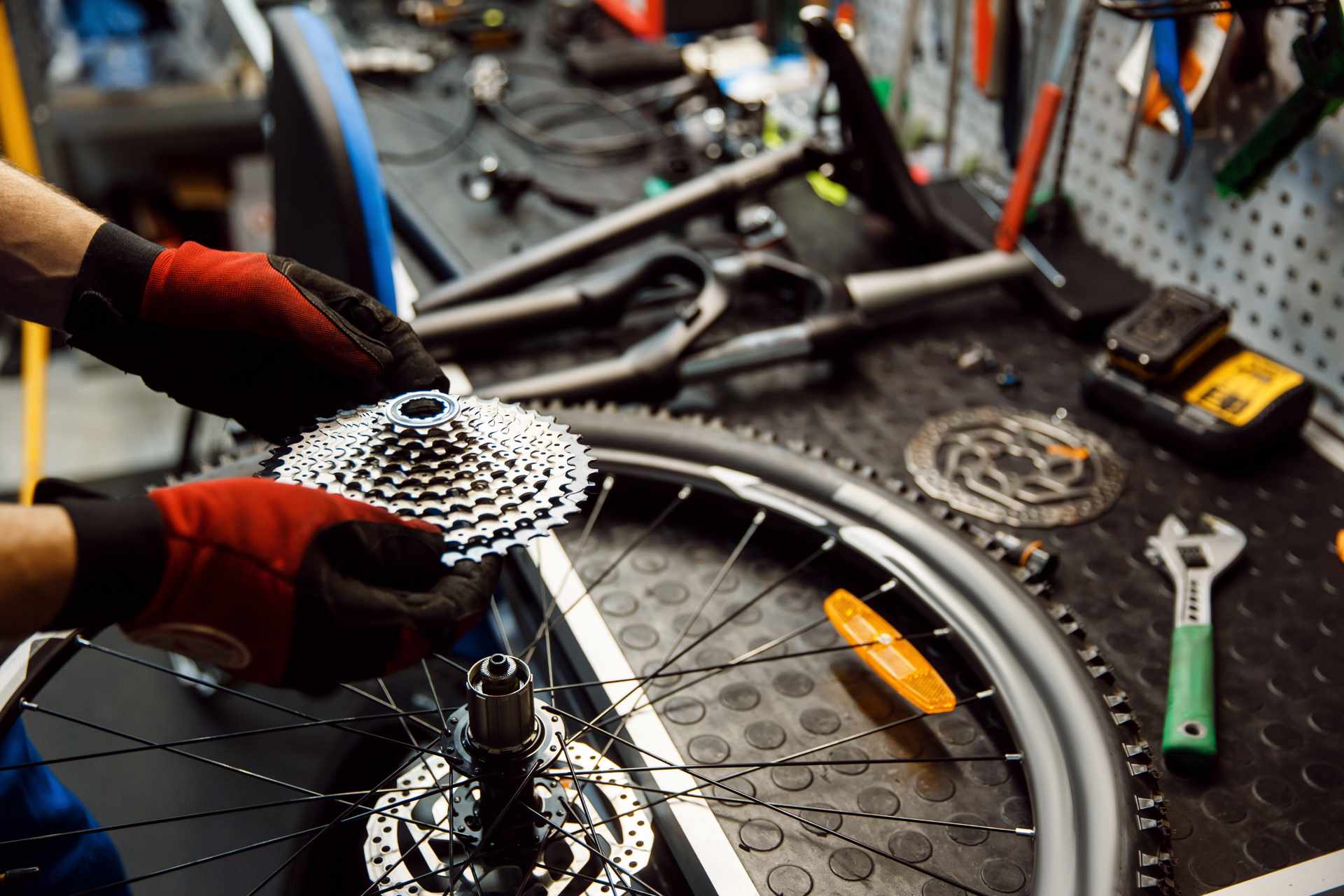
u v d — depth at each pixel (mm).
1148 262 1155
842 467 842
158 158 2391
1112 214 1190
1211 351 956
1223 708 714
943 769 666
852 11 1390
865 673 731
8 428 2312
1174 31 945
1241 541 830
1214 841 629
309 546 472
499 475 564
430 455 570
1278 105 938
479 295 1070
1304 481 904
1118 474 913
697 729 688
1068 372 1043
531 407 880
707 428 876
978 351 1064
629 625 768
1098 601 794
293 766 951
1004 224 1115
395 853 607
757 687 721
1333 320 971
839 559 818
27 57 1967
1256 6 859
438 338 1011
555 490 553
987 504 881
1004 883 595
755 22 1484
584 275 1165
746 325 1098
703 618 774
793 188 1354
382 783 652
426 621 488
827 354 1024
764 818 629
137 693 1002
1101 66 1152
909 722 695
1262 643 762
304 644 471
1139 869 555
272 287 608
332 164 871
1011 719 660
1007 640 699
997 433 961
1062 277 1125
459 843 609
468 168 1369
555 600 771
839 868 602
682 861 617
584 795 641
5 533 421
